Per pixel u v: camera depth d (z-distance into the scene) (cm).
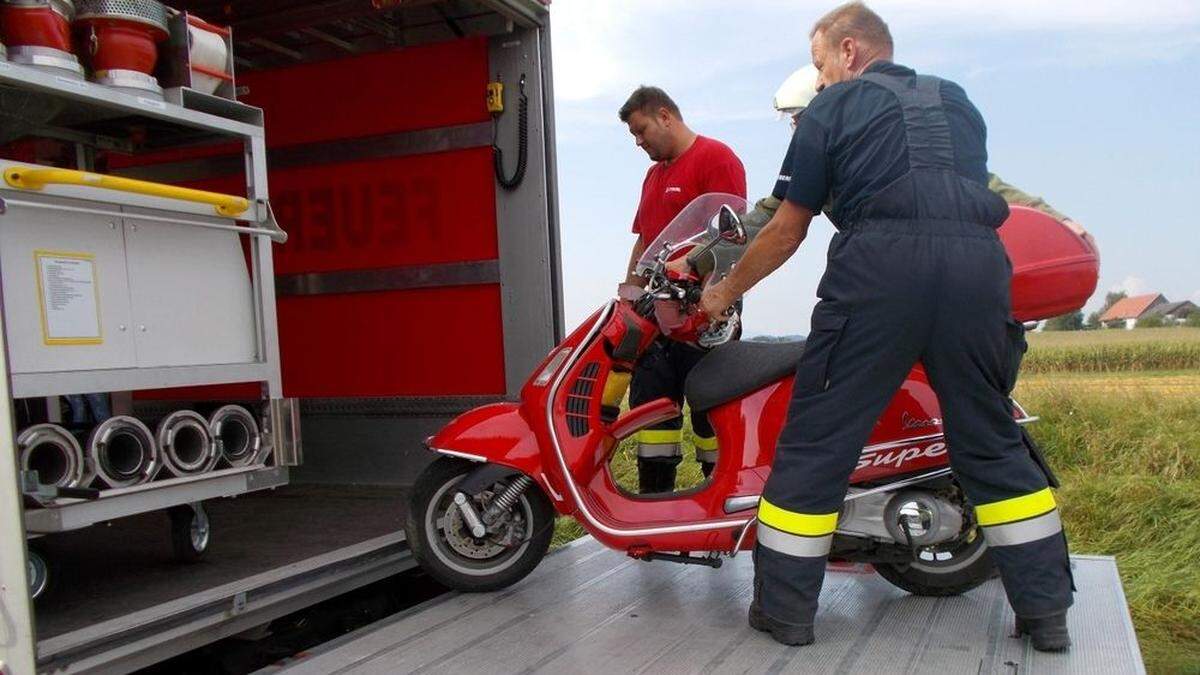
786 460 229
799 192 229
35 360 204
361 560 277
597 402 269
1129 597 506
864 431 224
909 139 218
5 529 178
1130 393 1010
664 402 283
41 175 200
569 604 264
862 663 212
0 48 197
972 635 231
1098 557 304
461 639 235
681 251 284
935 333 215
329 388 408
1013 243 250
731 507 256
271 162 412
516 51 362
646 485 345
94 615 222
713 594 271
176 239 241
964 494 247
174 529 272
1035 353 2156
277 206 413
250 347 263
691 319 262
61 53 210
